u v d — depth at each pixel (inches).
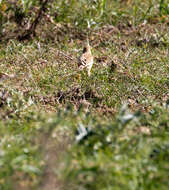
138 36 786.2
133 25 814.5
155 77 606.5
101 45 746.8
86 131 384.2
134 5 892.0
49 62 643.5
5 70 603.2
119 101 537.0
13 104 490.3
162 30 803.4
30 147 364.2
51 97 538.3
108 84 576.1
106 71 614.9
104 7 800.9
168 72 629.9
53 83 571.8
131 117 383.2
